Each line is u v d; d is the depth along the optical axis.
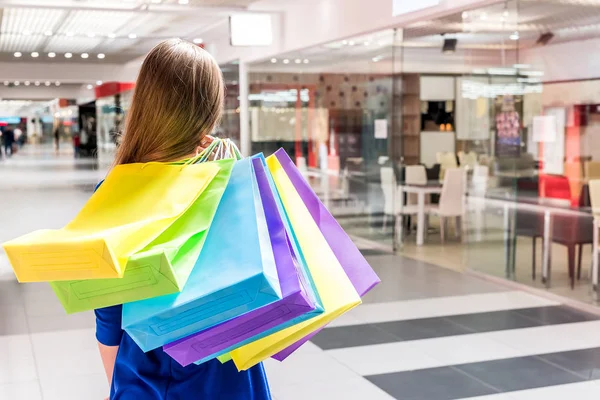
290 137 10.59
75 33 14.64
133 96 1.10
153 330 0.85
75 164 28.17
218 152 1.09
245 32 10.10
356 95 8.90
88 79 22.27
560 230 5.83
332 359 4.16
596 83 5.42
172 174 0.97
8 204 13.16
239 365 1.01
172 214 0.89
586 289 5.53
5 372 3.95
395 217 8.51
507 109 6.57
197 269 0.87
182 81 1.08
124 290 0.82
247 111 12.16
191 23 12.46
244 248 0.87
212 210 0.93
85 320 5.11
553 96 5.94
